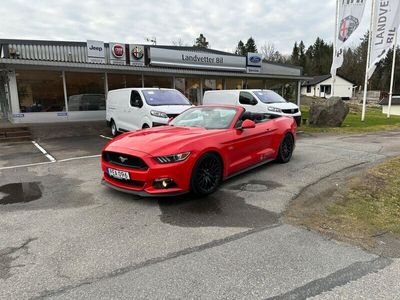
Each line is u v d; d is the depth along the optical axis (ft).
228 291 8.31
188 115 20.54
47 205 14.80
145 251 10.40
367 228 12.24
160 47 57.88
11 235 11.68
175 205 14.53
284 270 9.26
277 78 77.97
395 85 236.43
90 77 51.75
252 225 12.41
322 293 8.21
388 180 18.54
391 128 50.52
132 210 13.97
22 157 27.37
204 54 63.93
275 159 22.49
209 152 15.61
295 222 12.71
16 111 45.98
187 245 10.78
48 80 48.11
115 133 41.01
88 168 22.43
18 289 8.44
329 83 214.07
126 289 8.42
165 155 14.17
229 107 19.76
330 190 16.81
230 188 17.02
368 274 9.07
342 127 50.60
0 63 41.98
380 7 55.62
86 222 12.76
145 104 32.76
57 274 9.14
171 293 8.24
